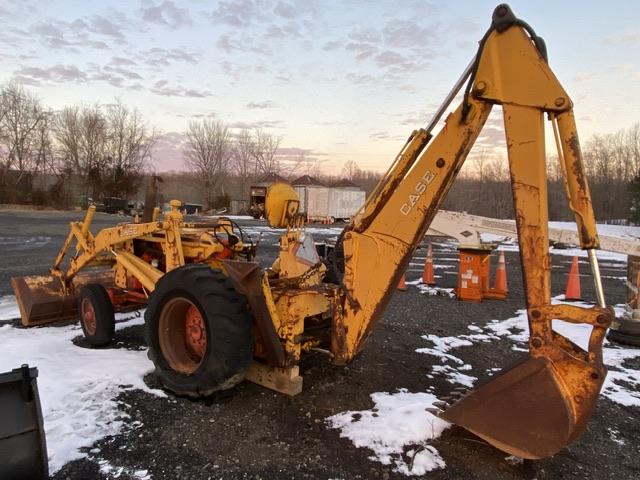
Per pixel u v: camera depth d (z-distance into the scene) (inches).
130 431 134.4
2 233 745.6
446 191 132.8
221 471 116.2
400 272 142.3
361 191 1459.2
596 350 107.8
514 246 759.7
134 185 2005.4
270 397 157.2
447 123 129.0
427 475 116.8
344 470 117.6
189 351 162.1
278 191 181.3
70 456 121.0
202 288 145.9
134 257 211.3
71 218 1170.0
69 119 2047.2
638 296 239.6
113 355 194.9
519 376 113.3
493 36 118.6
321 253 211.2
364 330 146.3
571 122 111.4
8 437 85.4
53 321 247.1
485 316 285.6
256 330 158.7
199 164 2384.4
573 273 339.6
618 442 138.7
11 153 1839.3
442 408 148.0
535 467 122.5
